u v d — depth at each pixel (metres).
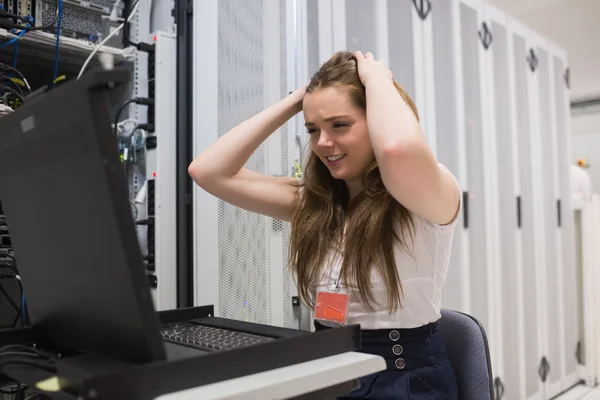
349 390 0.73
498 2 3.42
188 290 1.67
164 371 0.56
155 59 1.67
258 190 1.27
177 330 0.84
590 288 3.54
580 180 3.70
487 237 2.66
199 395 0.56
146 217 1.69
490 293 2.65
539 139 3.19
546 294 3.17
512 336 2.83
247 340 0.75
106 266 0.58
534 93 3.18
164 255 1.64
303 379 0.64
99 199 0.55
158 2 1.85
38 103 0.61
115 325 0.61
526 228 3.03
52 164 0.61
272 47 1.87
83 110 0.54
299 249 1.18
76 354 0.73
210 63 1.69
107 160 0.53
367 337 1.03
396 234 1.03
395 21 2.24
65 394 0.56
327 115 1.01
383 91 0.96
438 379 1.01
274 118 1.25
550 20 3.74
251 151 1.24
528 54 3.14
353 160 1.04
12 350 0.73
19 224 0.74
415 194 0.91
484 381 1.11
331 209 1.16
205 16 1.68
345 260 1.04
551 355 3.21
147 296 0.56
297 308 1.90
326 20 2.01
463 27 2.62
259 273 1.79
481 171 2.67
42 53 1.64
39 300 0.76
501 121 2.87
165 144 1.67
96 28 1.70
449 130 2.49
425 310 1.04
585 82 5.21
